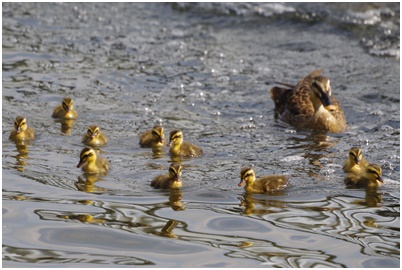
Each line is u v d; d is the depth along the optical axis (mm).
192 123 18547
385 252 11797
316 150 16844
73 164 15555
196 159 16141
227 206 13508
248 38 24594
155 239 12148
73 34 24328
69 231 12352
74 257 11531
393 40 24078
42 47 23203
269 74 21969
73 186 14297
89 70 21766
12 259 11461
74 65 22078
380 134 18016
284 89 20031
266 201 13766
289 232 12461
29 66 21797
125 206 13391
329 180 14891
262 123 18812
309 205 13633
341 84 21297
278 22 25641
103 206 13359
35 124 18094
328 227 12664
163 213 13125
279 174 14961
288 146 17141
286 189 14383
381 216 13156
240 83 21297
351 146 17156
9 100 19500
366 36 24422
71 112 18516
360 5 26172
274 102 19875
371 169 14500
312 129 18375
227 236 12289
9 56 22344
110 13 26312
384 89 20906
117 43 23797
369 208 13500
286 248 11891
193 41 24266
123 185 14453
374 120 18969
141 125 18281
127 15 26156
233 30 25219
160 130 16766
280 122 19016
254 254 11680
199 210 13289
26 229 12414
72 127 18016
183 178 14891
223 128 18281
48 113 18859
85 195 13852
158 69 22062
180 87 20859
